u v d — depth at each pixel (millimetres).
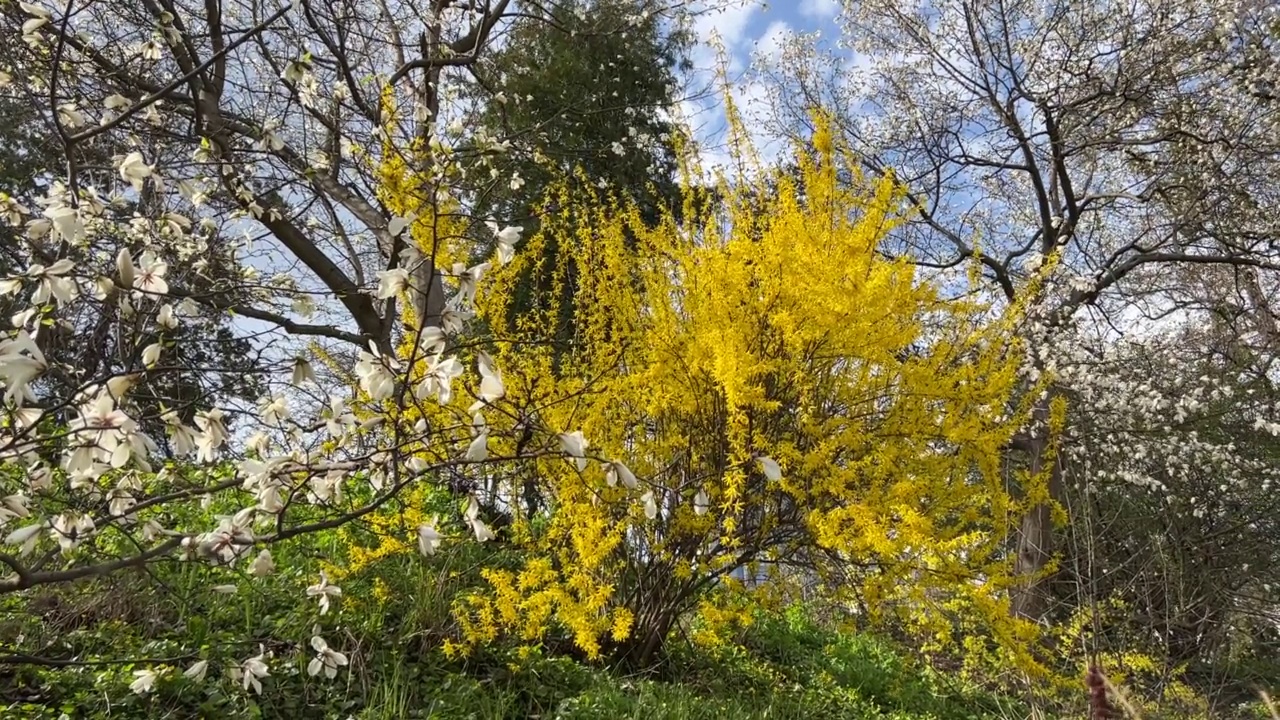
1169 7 8570
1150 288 10055
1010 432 4215
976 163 9664
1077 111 9289
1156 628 6969
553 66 8523
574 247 4727
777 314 3908
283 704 3076
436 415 3246
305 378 2223
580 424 3930
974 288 4539
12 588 1688
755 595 4434
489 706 3393
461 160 4453
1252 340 11094
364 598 3906
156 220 2990
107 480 2547
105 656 3010
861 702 5426
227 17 5719
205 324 3434
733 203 4445
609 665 4383
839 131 4621
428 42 5898
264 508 1914
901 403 4160
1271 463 9344
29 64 3162
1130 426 8062
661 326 4164
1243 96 8664
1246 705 6195
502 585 3705
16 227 2793
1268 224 8742
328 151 5023
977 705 5902
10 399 1616
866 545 3723
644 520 4242
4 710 2500
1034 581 5137
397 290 1990
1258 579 9367
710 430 4258
